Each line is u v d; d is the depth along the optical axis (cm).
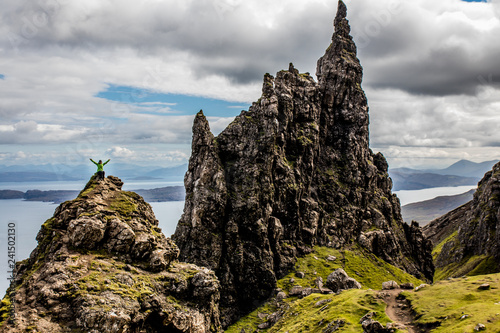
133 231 10250
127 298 8431
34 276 8475
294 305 15450
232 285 19912
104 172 11719
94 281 8531
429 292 10950
